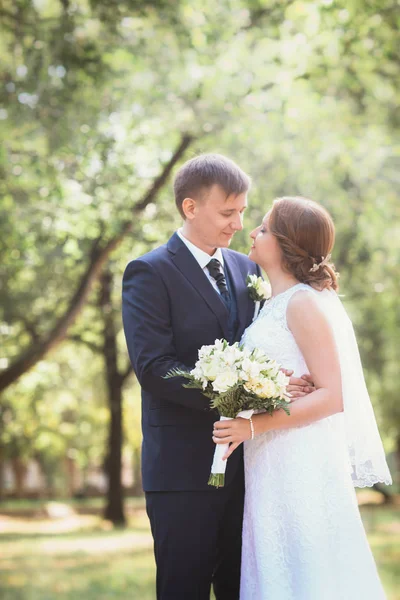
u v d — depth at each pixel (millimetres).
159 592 3617
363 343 15602
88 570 11586
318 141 8648
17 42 8086
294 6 8453
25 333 15086
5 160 8492
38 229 9617
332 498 3447
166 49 8102
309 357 3445
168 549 3559
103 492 32031
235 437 3318
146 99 8500
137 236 9758
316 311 3463
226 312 3684
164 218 9852
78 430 25531
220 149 8812
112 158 9148
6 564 12383
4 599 9141
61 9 8125
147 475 3631
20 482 30484
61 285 13312
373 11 7941
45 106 7934
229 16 8344
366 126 9312
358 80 8773
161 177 9352
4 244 9742
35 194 9289
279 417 3361
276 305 3570
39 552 14055
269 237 3664
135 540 15922
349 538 3430
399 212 10172
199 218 3674
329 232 3623
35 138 8320
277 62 8453
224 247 3752
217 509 3584
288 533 3434
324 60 8469
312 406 3367
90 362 21656
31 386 17656
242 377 3186
